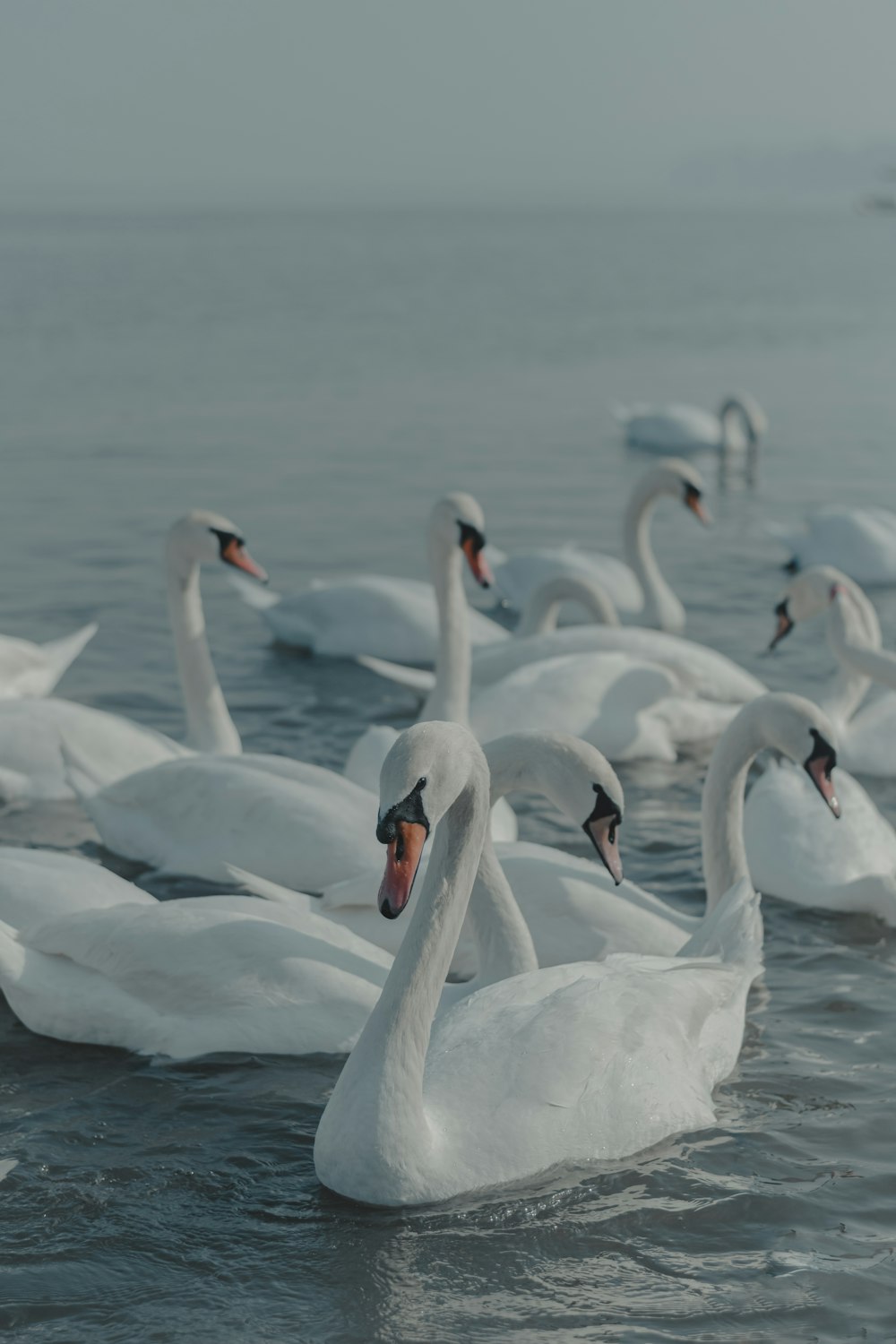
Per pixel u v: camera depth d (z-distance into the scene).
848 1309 6.35
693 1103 7.62
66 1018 8.51
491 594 20.61
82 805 11.42
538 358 47.12
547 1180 7.12
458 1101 7.14
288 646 17.62
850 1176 7.28
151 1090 8.06
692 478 17.92
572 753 8.23
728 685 14.59
